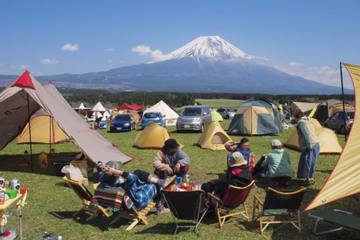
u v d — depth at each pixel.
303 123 11.12
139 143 19.22
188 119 27.16
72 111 14.05
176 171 8.70
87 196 8.13
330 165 14.04
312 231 7.38
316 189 10.55
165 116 34.47
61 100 14.42
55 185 11.42
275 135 24.09
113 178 7.85
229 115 49.31
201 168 13.66
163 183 8.10
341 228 7.03
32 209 8.96
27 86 12.42
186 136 24.70
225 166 14.03
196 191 6.92
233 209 8.15
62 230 7.60
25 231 7.53
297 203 7.21
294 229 7.50
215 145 18.33
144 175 8.03
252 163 10.99
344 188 6.77
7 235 6.43
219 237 7.14
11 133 15.66
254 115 24.23
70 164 11.69
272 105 25.08
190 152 17.44
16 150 19.11
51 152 17.78
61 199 9.84
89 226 7.83
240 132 24.41
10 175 12.94
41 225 7.88
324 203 6.73
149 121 30.83
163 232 7.43
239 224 7.79
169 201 7.05
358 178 6.79
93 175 12.35
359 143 7.22
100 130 31.95
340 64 8.28
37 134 20.67
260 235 7.22
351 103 35.09
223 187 7.94
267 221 7.50
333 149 16.48
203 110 28.48
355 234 7.19
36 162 15.52
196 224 7.43
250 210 8.70
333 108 33.03
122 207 7.80
